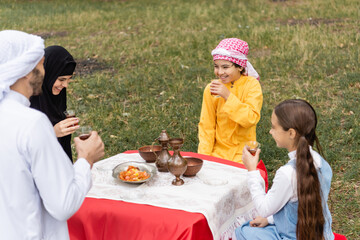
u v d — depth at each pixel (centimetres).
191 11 1398
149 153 312
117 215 236
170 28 1145
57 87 330
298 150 226
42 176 174
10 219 175
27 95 188
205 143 384
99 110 625
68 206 178
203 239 231
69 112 287
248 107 356
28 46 181
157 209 237
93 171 301
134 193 255
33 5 1606
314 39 908
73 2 1688
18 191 174
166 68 795
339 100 618
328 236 242
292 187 228
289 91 668
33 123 174
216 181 275
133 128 574
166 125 577
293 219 234
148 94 688
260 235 246
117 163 318
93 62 873
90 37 1097
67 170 182
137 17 1351
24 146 171
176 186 269
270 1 1507
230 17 1245
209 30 1085
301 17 1185
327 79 693
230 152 380
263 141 522
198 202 245
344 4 1295
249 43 938
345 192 417
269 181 451
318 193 226
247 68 385
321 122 556
